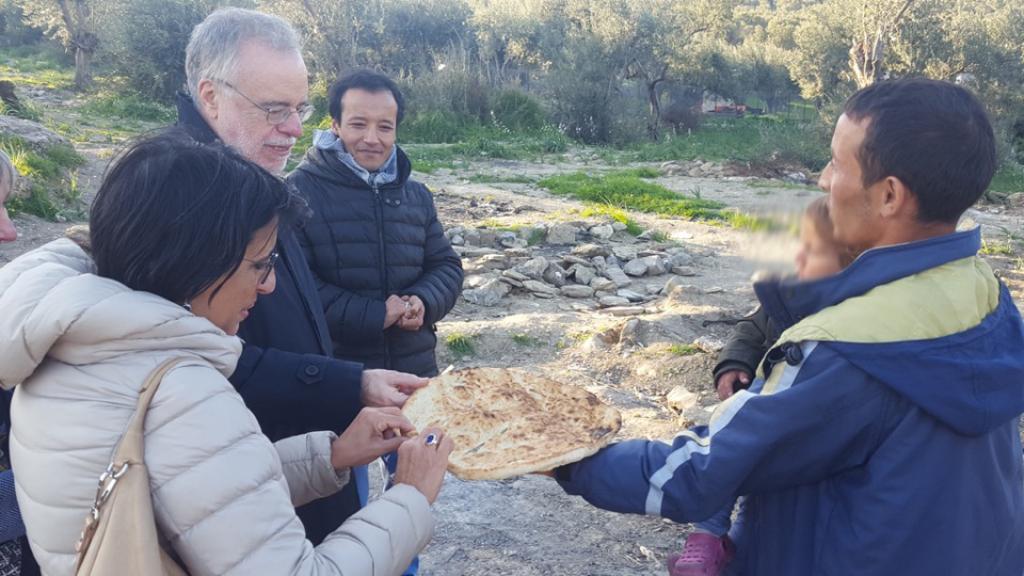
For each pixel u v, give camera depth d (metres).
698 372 5.86
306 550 1.45
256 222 1.57
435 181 17.58
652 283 9.15
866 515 1.57
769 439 1.56
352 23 36.25
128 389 1.41
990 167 1.58
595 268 9.31
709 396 5.61
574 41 34.47
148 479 1.35
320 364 2.24
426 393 2.08
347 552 1.53
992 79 30.06
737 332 3.05
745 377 2.94
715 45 42.78
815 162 22.50
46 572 1.43
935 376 1.51
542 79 37.06
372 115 3.25
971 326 1.56
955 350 1.52
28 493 1.43
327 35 35.19
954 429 1.54
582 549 3.85
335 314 3.19
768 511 1.73
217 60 2.33
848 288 1.61
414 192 3.53
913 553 1.55
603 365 6.23
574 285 8.74
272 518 1.41
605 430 1.85
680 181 20.08
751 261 1.73
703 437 1.70
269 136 2.40
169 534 1.37
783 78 48.78
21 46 52.16
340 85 3.30
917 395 1.52
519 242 10.32
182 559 1.39
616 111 32.56
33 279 1.47
